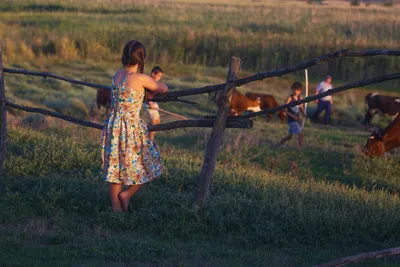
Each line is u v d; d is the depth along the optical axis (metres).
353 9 49.19
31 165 8.16
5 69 7.23
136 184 6.23
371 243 6.41
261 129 16.50
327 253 5.99
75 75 24.08
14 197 6.68
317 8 51.03
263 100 19.86
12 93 19.56
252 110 19.34
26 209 6.57
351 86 5.98
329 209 7.13
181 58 29.11
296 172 10.65
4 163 8.10
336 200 7.63
